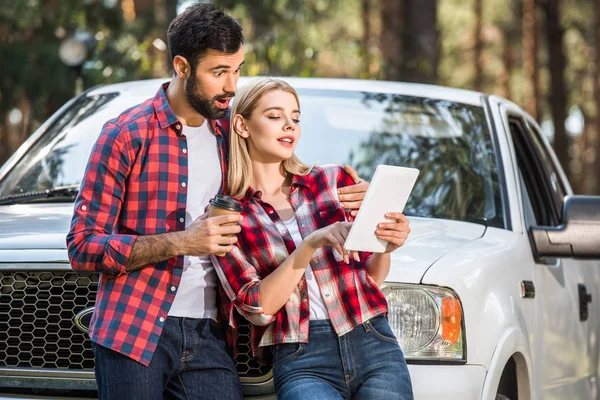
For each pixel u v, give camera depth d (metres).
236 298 5.11
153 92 7.87
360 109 7.57
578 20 45.66
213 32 5.01
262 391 5.46
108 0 19.39
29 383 5.66
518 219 6.85
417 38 22.20
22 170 7.38
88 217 5.04
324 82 7.97
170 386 5.28
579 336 7.56
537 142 8.32
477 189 6.98
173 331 5.12
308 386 5.00
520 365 6.25
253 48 17.55
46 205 6.69
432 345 5.55
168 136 5.16
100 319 5.04
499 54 50.91
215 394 5.21
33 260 5.64
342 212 5.29
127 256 4.89
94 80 16.55
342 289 5.15
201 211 5.25
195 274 5.21
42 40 18.78
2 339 5.79
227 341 5.33
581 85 51.19
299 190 5.36
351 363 5.09
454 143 7.28
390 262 5.53
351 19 38.56
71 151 7.39
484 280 5.86
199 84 5.08
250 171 5.29
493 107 7.73
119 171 5.07
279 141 5.24
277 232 5.23
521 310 6.22
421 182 7.01
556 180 8.68
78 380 5.61
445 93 7.90
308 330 5.13
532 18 42.75
